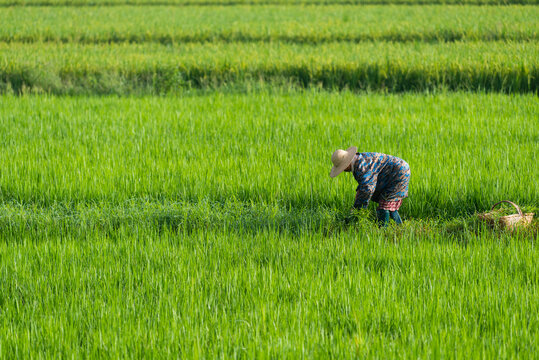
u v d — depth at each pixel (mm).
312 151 20547
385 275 11531
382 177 14781
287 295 11016
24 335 9477
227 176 18391
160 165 19203
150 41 54438
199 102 29016
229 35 54938
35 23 61719
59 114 26016
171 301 10633
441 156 19484
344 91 34312
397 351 9023
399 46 43812
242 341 9375
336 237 14578
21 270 12055
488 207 16734
